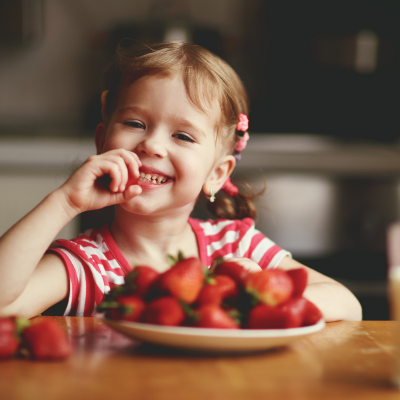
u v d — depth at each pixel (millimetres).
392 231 604
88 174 907
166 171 1112
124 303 636
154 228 1222
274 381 538
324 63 2904
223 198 1556
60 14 2957
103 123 1335
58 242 1133
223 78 1242
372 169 2701
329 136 2928
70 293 1063
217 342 581
